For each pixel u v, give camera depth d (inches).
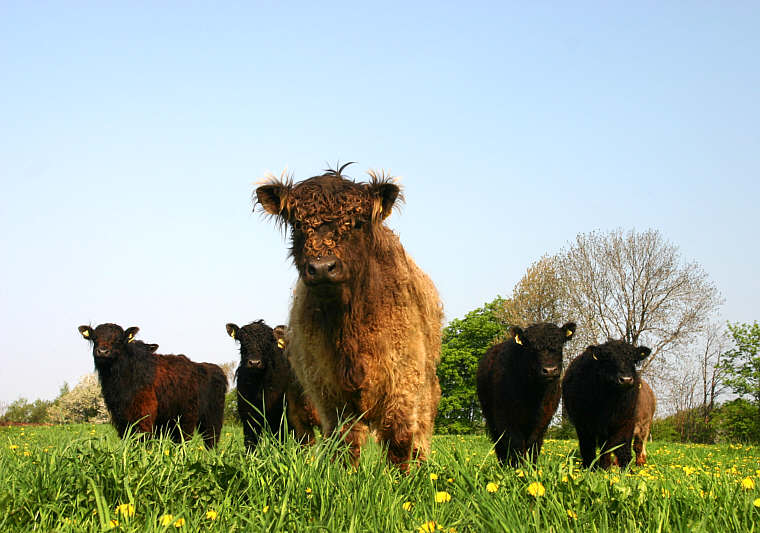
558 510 157.2
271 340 434.9
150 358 518.9
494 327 2148.1
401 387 240.1
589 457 462.6
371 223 231.0
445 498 161.8
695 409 1780.3
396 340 238.8
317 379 244.2
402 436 239.0
